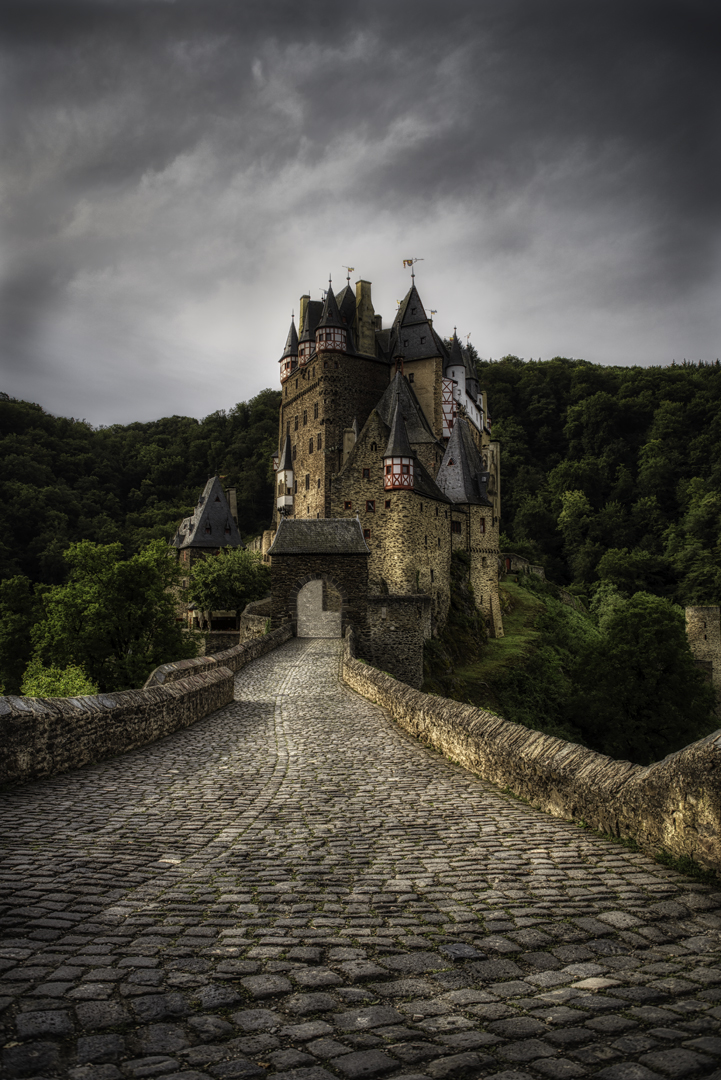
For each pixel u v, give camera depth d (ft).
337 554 121.39
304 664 87.86
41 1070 9.67
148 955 13.51
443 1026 11.06
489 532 204.23
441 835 22.76
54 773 31.24
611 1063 9.97
